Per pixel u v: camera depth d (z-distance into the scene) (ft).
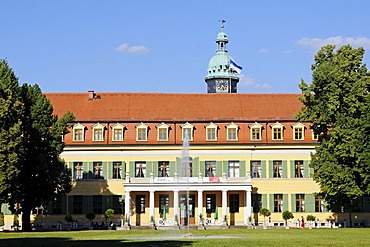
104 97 343.67
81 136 325.62
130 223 316.19
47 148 262.47
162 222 312.50
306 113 276.82
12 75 257.34
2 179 223.10
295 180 322.55
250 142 325.01
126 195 311.47
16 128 228.02
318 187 321.93
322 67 271.49
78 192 321.52
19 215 313.94
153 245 153.28
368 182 255.29
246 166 324.19
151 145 324.39
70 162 323.57
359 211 320.09
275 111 335.06
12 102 234.17
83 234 218.18
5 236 203.41
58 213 319.06
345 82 266.98
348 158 260.42
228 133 327.67
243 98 344.69
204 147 325.21
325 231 233.76
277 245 152.35
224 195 310.86
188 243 160.66
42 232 240.73
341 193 267.39
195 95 346.95
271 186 322.55
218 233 226.17
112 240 175.94
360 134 257.14
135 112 334.24
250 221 308.40
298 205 322.34
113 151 324.80
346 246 149.18
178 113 334.03
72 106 337.31
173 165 324.80
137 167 325.42
